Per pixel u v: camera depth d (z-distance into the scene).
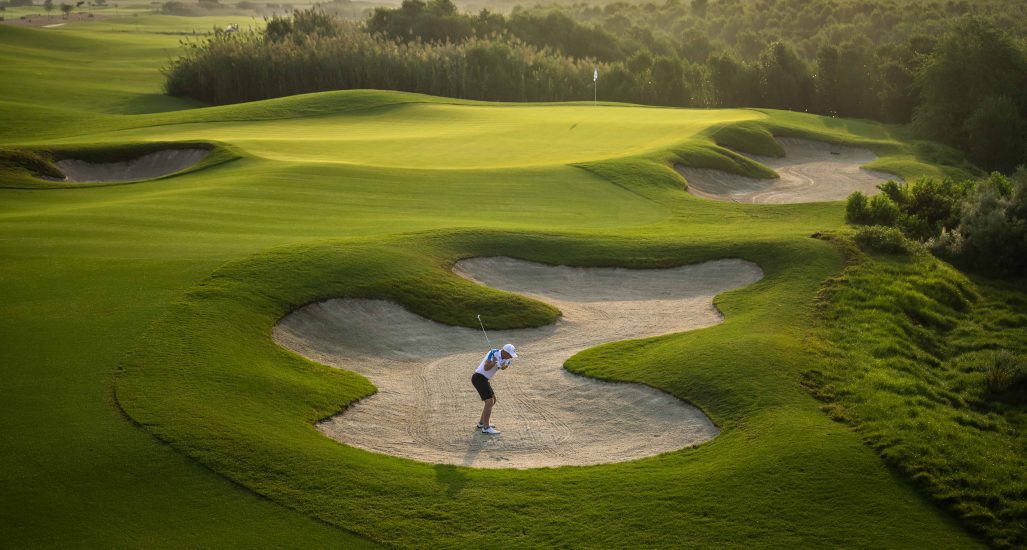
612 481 16.03
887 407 19.50
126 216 32.47
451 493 15.31
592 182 46.00
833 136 71.88
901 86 96.62
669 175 48.66
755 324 25.02
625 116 70.56
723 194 51.72
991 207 36.44
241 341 21.39
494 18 137.00
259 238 30.06
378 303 25.81
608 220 38.78
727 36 179.38
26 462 14.86
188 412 17.09
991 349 25.88
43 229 29.84
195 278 24.81
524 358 23.97
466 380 22.33
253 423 17.22
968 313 29.41
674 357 22.45
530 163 50.78
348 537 13.63
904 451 16.97
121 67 129.00
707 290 29.91
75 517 13.51
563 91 106.00
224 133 58.50
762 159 62.47
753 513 14.81
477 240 31.98
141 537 13.16
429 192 41.38
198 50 103.88
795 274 29.75
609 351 24.02
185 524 13.60
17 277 24.27
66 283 23.92
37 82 101.44
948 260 35.78
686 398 20.25
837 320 26.11
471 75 100.56
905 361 23.41
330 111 70.81
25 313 21.58
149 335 20.56
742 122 67.31
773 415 18.70
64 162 44.75
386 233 31.86
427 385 21.97
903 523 14.67
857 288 28.84
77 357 19.17
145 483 14.59
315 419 18.47
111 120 67.38
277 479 15.12
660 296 29.58
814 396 20.09
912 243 34.44
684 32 168.25
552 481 16.02
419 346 24.48
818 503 15.15
